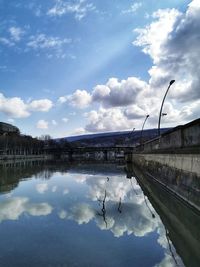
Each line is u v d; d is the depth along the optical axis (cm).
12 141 15862
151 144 4144
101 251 997
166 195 2252
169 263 878
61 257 945
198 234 1192
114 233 1209
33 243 1094
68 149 17525
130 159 9194
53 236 1177
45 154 18138
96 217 1507
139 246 1045
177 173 2084
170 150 2403
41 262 909
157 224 1351
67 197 2197
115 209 1720
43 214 1583
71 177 4134
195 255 948
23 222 1410
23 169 6378
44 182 3428
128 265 873
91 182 3394
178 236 1155
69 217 1506
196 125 1593
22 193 2448
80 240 1122
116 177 4088
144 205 1847
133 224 1356
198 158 1531
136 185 3042
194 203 1546
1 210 1695
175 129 2205
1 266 883
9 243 1100
